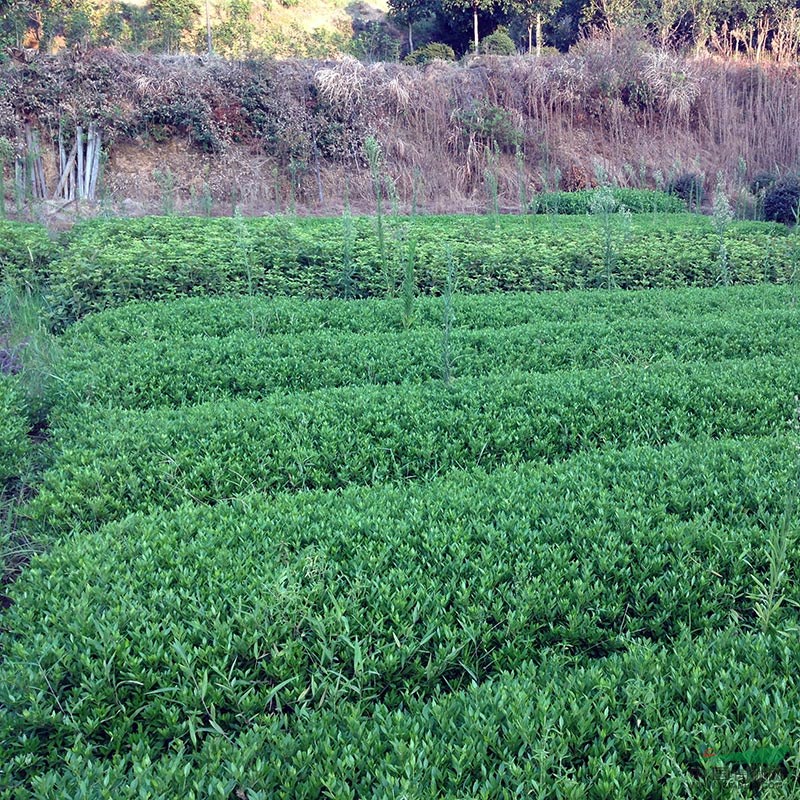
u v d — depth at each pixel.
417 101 23.33
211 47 27.64
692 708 2.73
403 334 7.94
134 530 4.02
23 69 19.70
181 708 2.89
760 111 26.05
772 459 4.86
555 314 9.17
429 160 22.97
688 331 8.20
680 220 17.36
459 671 3.22
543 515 4.22
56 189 19.42
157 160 20.94
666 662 3.06
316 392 6.27
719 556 3.75
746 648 3.11
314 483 5.01
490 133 23.34
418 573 3.59
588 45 26.22
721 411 5.91
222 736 2.76
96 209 18.22
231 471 4.87
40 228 12.63
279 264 10.75
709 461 4.83
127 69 20.83
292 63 22.94
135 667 2.91
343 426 5.49
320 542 3.83
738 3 29.95
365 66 23.75
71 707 2.82
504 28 29.97
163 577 3.53
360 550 3.77
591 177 24.28
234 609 3.26
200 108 21.02
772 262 12.77
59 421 5.87
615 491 4.43
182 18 29.44
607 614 3.42
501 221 16.50
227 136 21.45
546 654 3.21
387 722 2.73
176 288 10.02
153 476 4.79
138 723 2.81
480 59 24.98
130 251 10.35
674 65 25.95
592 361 7.51
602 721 2.69
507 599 3.44
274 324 8.39
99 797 2.42
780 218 19.53
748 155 25.69
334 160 22.33
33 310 8.84
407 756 2.54
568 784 2.39
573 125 25.17
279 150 21.73
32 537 4.29
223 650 3.05
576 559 3.86
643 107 25.66
